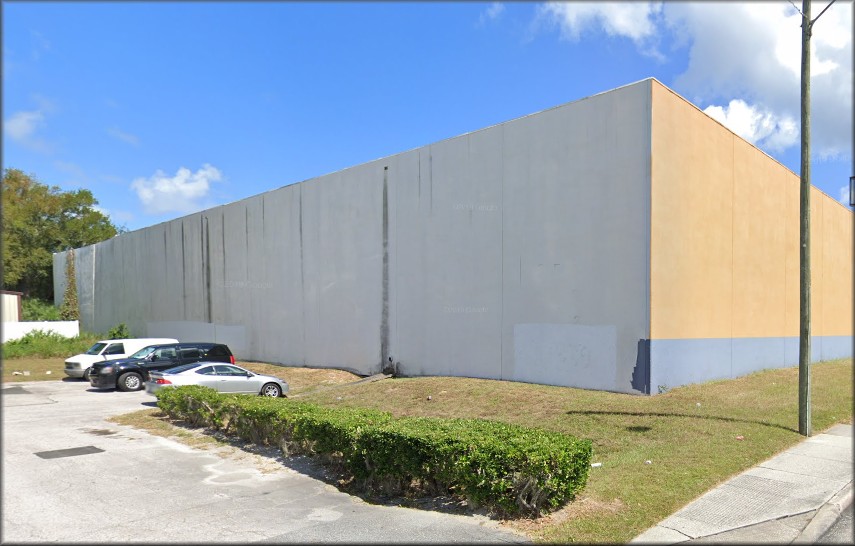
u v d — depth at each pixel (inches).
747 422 370.0
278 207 944.3
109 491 272.1
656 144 494.0
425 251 691.4
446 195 669.3
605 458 305.9
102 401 624.7
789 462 286.7
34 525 223.0
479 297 626.2
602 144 522.6
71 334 1363.2
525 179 585.9
